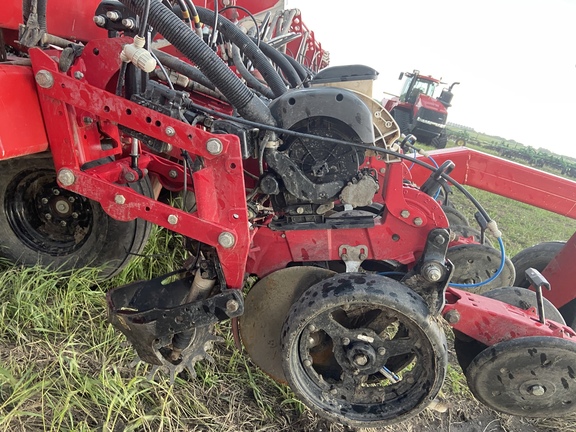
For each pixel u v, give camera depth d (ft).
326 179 7.19
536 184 12.30
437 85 51.19
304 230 7.88
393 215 7.93
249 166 8.55
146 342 6.91
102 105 6.28
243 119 6.79
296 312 6.97
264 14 16.55
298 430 7.87
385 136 7.58
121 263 9.27
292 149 7.09
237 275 6.88
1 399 6.35
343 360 7.34
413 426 8.66
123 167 7.79
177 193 12.50
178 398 7.48
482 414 9.35
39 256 9.18
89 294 8.71
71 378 7.00
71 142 6.64
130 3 6.14
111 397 6.77
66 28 9.05
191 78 8.79
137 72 6.57
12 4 7.57
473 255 10.61
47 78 6.22
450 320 7.61
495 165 12.62
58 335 7.84
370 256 8.15
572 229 32.14
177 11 8.89
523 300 8.55
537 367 7.22
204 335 7.48
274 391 8.44
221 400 7.88
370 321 7.54
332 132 7.02
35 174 8.91
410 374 7.36
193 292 7.23
